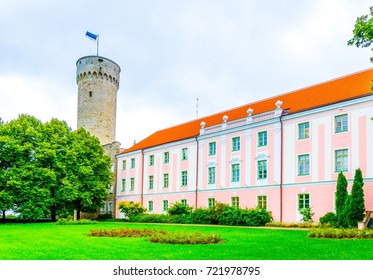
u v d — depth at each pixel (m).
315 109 33.69
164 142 51.22
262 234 23.23
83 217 57.06
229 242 18.64
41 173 45.62
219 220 36.25
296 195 34.41
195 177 45.12
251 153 38.91
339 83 36.53
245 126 39.78
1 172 44.91
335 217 29.44
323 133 33.00
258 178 37.94
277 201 35.78
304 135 34.59
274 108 39.84
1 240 20.20
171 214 42.41
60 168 47.59
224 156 41.84
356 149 30.55
